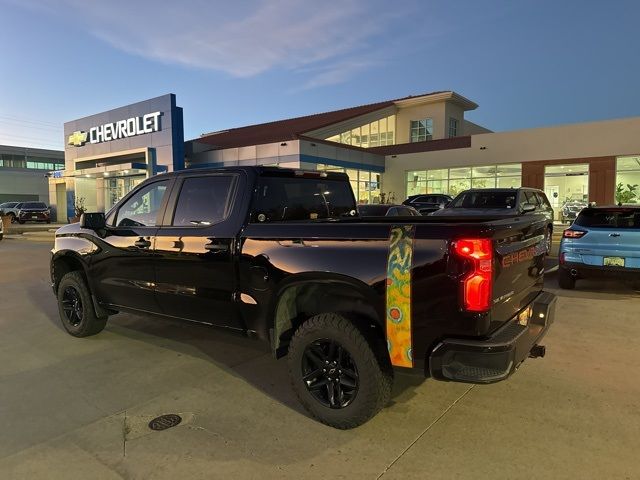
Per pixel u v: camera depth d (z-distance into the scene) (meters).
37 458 3.16
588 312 6.80
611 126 25.39
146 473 2.98
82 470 3.02
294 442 3.35
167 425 3.61
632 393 4.08
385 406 3.87
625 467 2.97
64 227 6.00
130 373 4.69
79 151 34.22
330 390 3.57
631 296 7.89
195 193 4.56
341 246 3.49
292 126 36.53
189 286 4.44
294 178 4.67
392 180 33.16
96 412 3.83
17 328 6.38
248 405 3.96
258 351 5.35
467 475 2.91
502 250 3.23
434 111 37.56
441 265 3.08
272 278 3.82
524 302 3.81
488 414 3.73
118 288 5.19
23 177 56.75
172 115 27.03
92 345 5.59
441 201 23.88
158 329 6.24
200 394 4.18
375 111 36.16
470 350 3.01
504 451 3.18
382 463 3.06
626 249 7.66
